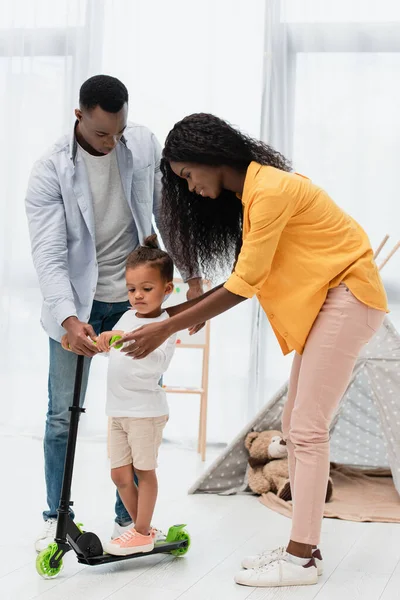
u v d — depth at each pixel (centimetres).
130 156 234
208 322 384
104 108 215
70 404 242
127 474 228
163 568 227
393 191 385
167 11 401
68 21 404
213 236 236
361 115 385
